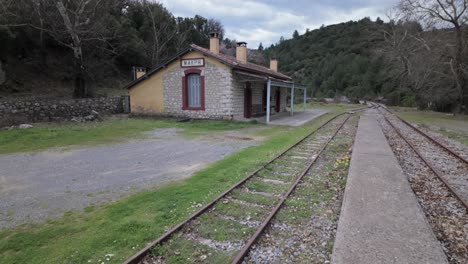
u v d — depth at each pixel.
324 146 9.31
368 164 6.68
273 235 3.71
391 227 3.55
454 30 23.94
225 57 17.41
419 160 7.84
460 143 10.82
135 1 33.97
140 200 4.76
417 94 31.86
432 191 5.37
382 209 4.09
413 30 28.44
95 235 3.62
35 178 6.05
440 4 23.05
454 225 3.96
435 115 24.86
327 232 3.79
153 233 3.67
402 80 33.22
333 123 17.41
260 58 57.25
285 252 3.32
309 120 18.33
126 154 8.33
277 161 7.46
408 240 3.24
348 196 4.60
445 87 26.67
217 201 4.70
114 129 13.17
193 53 16.86
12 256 3.18
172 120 16.61
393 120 20.05
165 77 17.98
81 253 3.22
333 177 6.14
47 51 22.05
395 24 32.34
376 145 9.24
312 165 7.09
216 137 11.42
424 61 26.75
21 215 4.25
